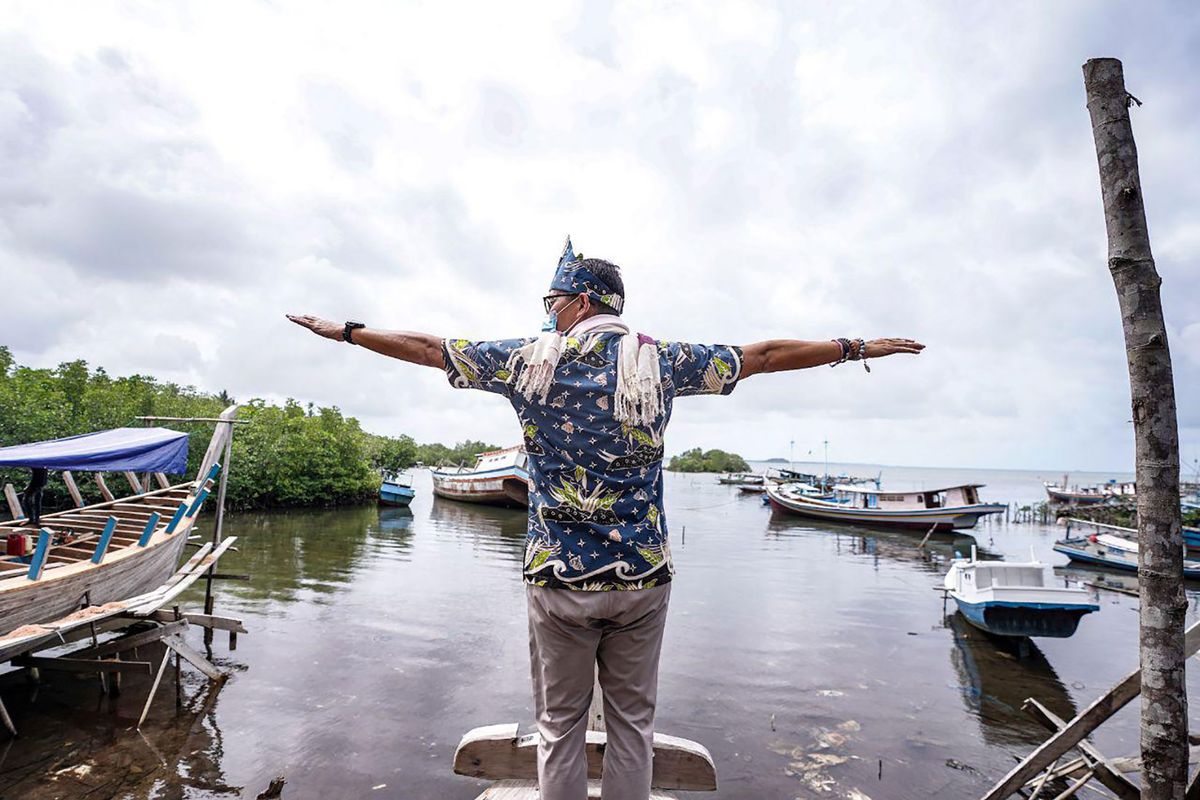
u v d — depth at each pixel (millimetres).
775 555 20172
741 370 1823
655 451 1679
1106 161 2402
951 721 7484
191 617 8023
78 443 9734
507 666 8742
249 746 6387
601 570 1608
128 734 6555
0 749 6188
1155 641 2314
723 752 6609
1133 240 2336
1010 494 94562
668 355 1748
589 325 1775
